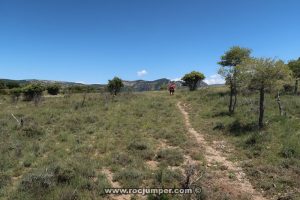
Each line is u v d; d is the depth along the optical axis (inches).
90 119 949.2
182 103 1396.4
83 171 482.0
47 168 481.7
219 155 628.4
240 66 850.8
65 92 2295.8
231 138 740.0
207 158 606.9
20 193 405.4
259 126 782.5
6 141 680.4
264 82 776.9
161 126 890.7
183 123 941.8
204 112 1098.1
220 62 1371.8
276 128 745.6
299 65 1323.8
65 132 784.3
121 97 1565.0
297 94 1311.5
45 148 633.0
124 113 1083.9
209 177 493.7
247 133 749.9
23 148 631.8
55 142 700.7
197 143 713.0
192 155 616.1
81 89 2404.0
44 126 864.9
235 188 458.0
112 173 509.0
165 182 463.5
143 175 483.5
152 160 589.9
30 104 1413.6
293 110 949.8
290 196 417.4
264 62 783.7
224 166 548.4
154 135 779.4
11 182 456.8
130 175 480.7
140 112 1106.7
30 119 956.6
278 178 481.1
